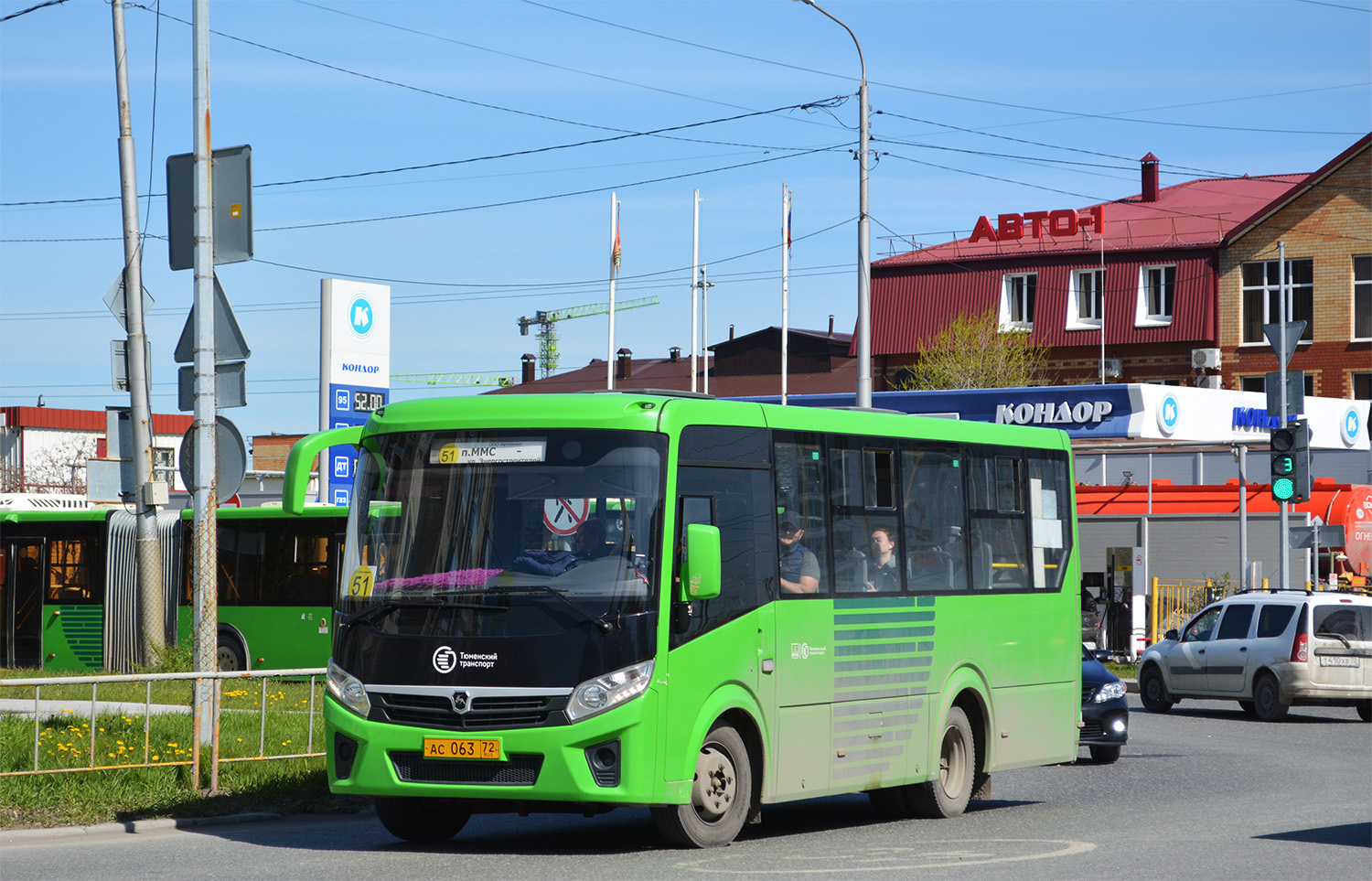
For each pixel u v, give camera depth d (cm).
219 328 1453
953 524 1429
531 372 9650
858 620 1291
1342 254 5356
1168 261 5622
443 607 1115
